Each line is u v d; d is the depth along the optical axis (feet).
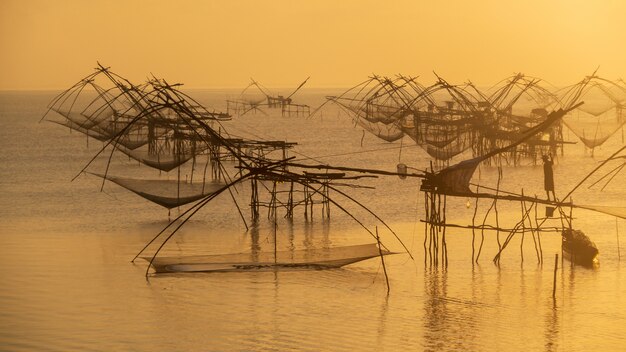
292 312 238.89
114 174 573.74
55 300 249.96
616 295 258.16
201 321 230.48
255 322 229.66
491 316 236.63
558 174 568.82
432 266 295.89
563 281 275.39
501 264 298.76
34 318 232.12
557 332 223.30
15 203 440.86
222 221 389.80
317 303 248.11
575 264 298.76
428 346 211.00
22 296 253.85
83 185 510.99
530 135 273.33
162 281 272.51
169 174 577.84
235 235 354.54
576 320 233.96
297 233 359.05
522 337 218.79
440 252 318.45
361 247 314.35
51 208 424.87
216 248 327.26
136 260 303.89
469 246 329.52
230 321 230.48
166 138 569.23
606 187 499.51
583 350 210.38
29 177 552.82
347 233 358.43
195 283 270.05
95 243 335.88
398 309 242.58
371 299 252.62
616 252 318.04
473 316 236.63
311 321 230.68
